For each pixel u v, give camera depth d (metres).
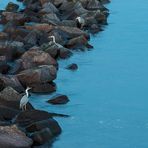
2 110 44.81
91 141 42.59
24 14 75.75
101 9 85.81
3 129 40.41
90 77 56.69
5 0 90.62
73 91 52.69
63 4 82.75
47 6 79.88
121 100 50.66
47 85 52.16
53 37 63.50
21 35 66.19
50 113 46.78
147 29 75.81
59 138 42.56
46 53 58.12
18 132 40.50
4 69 55.09
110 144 42.31
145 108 48.91
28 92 51.47
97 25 76.12
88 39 70.31
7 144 39.19
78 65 60.25
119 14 84.00
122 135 43.66
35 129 42.34
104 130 44.41
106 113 47.66
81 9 79.94
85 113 47.53
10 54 59.53
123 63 61.44
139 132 44.19
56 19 74.56
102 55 64.06
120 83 55.09
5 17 75.12
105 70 59.03
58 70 58.19
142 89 53.47
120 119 46.50
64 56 61.97
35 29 68.81
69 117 46.66
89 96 51.47
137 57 63.59
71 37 68.94
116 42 69.50
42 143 41.22
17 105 46.50
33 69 53.47
